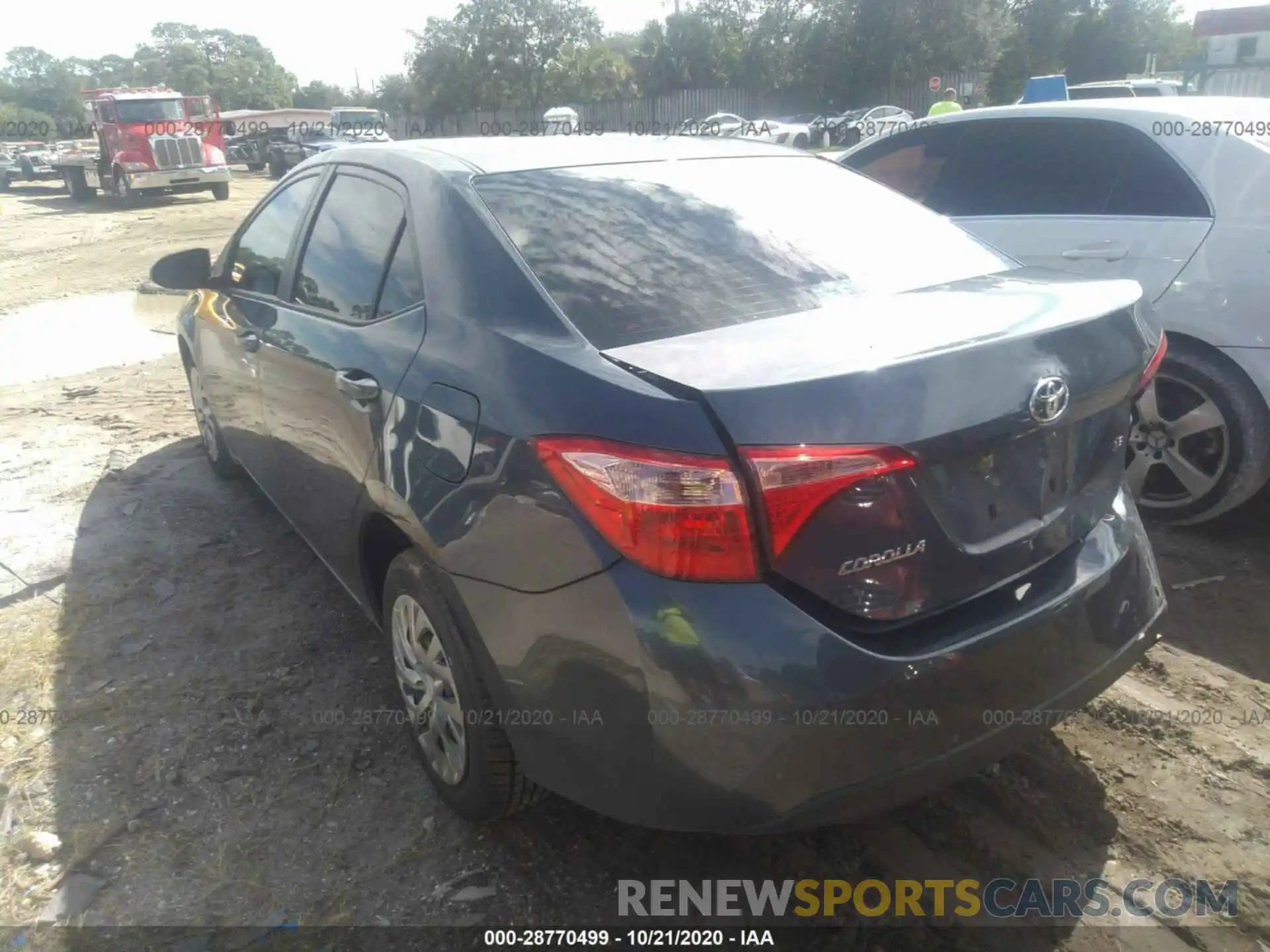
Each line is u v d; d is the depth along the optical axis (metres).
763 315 2.38
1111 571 2.41
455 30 49.44
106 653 3.56
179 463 5.42
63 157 24.66
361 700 3.26
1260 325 3.85
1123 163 4.36
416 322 2.65
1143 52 50.22
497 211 2.65
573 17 49.25
